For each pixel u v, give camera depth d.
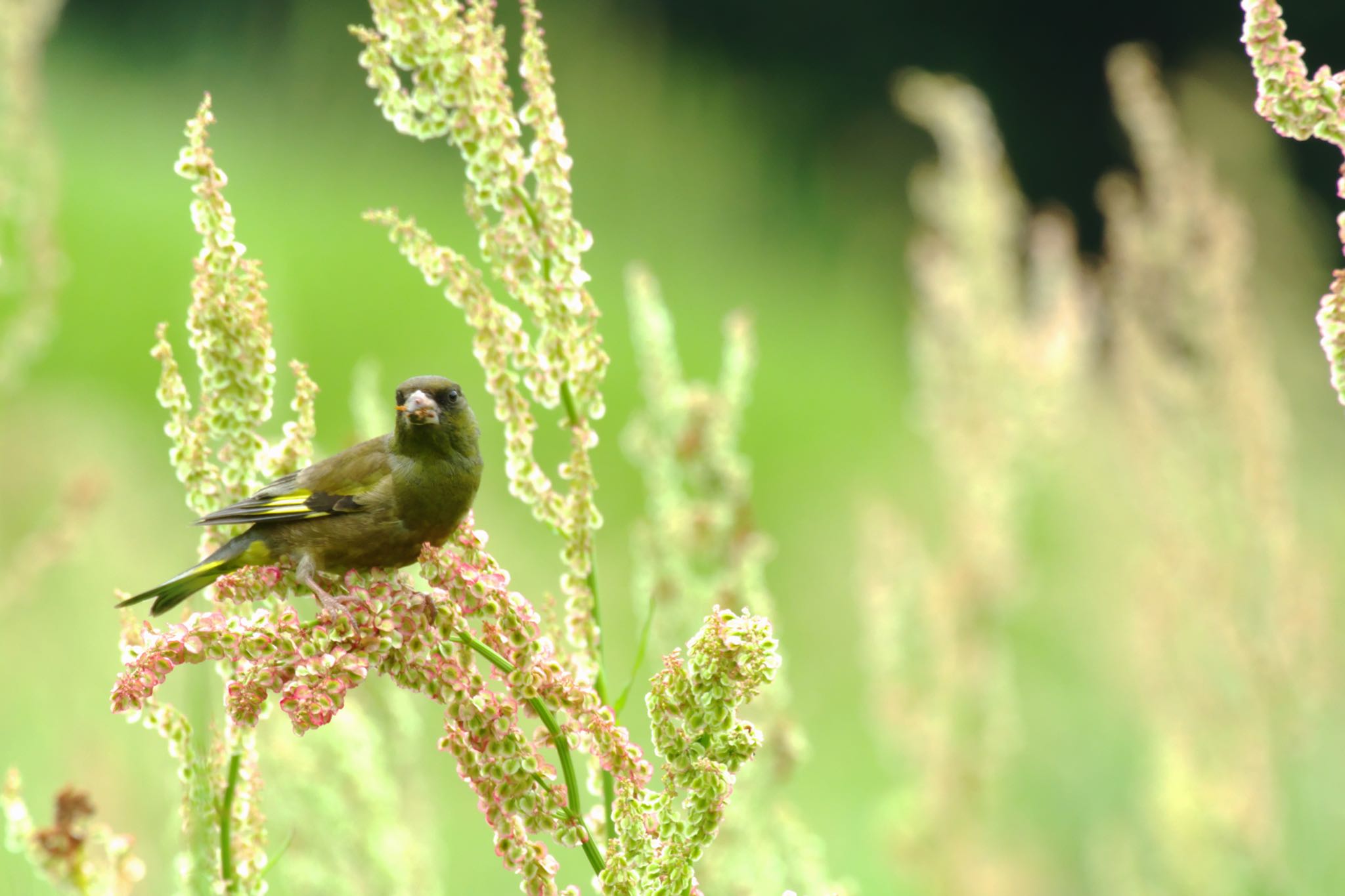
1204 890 10.72
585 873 11.78
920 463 24.78
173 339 25.42
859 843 13.16
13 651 11.47
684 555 8.21
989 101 43.47
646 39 35.47
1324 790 11.63
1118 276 11.60
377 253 29.45
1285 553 10.95
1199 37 41.88
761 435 27.39
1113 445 14.79
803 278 35.16
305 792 7.14
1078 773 13.70
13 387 11.04
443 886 9.89
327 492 5.93
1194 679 10.94
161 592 5.89
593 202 33.19
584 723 4.80
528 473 5.54
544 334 5.54
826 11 42.44
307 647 4.69
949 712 11.16
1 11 10.81
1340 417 17.30
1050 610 15.12
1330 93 4.71
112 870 5.05
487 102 5.41
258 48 38.09
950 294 12.45
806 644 18.89
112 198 29.17
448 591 4.79
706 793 4.50
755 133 38.62
